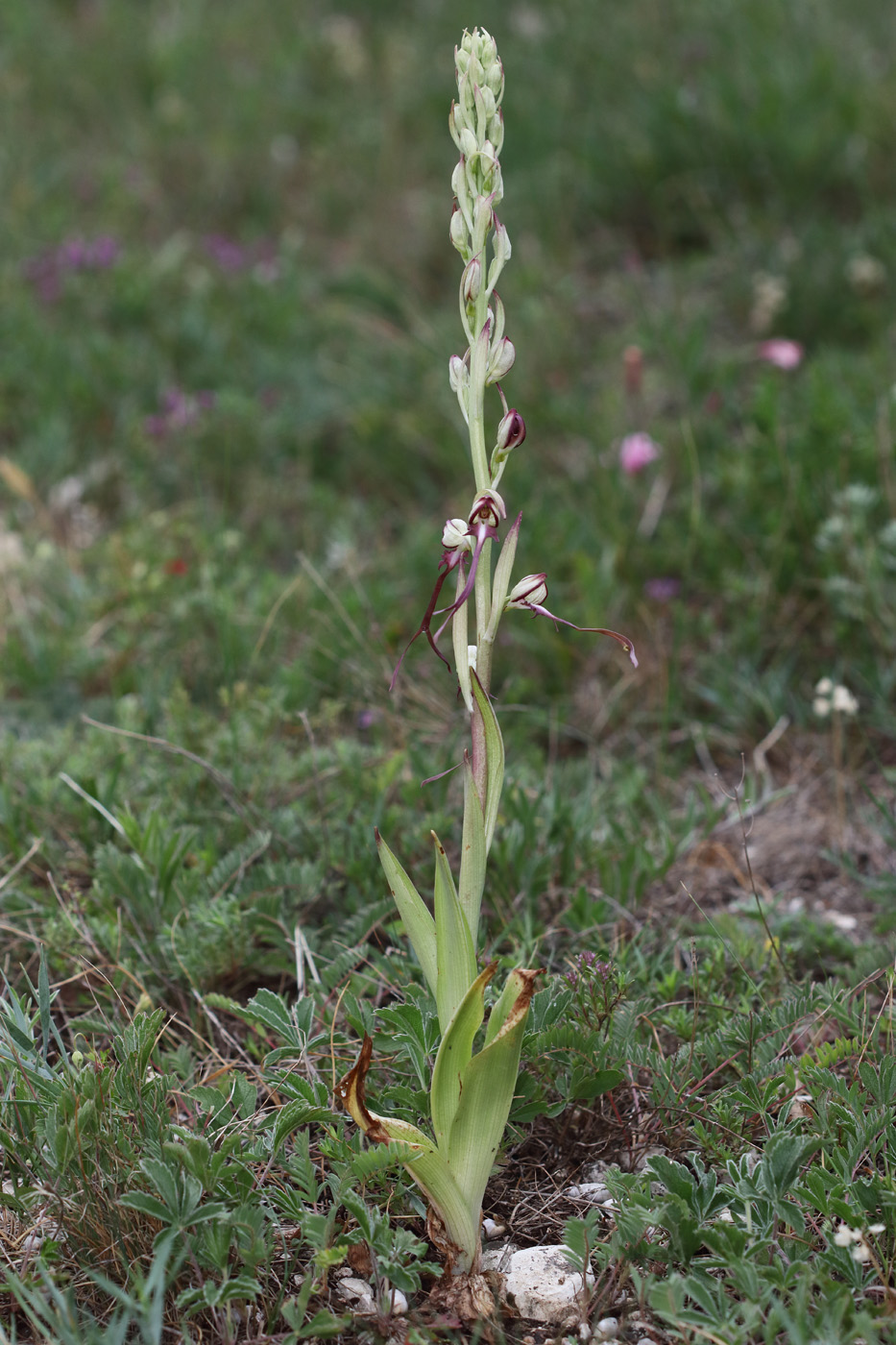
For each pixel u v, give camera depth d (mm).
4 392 5441
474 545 1710
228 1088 2123
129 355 5617
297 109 8273
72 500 4785
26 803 3068
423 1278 1922
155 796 3104
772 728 3535
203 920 2488
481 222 1710
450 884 1728
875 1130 1931
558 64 8023
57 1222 1936
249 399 5285
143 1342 1741
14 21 9141
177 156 7641
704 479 4355
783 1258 1844
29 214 6957
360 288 6199
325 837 2871
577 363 5508
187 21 9391
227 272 6434
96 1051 2252
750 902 2920
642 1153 2127
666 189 6543
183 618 3854
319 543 4551
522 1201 2080
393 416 5105
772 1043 2189
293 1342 1698
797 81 6816
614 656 3818
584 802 3090
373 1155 1732
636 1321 1823
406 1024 1998
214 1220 1790
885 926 2697
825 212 6211
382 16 9852
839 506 3734
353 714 3602
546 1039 2008
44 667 3799
